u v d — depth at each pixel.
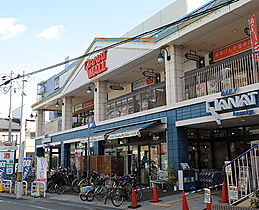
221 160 15.41
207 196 8.42
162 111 15.71
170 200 11.62
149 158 17.14
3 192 18.25
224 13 12.36
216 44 15.59
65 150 26.44
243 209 7.46
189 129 15.37
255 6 11.72
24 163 17.08
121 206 11.28
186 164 14.39
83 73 23.95
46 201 13.75
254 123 13.53
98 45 21.89
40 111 34.09
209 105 12.83
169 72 15.65
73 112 32.81
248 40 14.55
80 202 12.84
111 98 26.38
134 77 21.77
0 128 47.06
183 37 14.66
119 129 18.53
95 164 18.48
